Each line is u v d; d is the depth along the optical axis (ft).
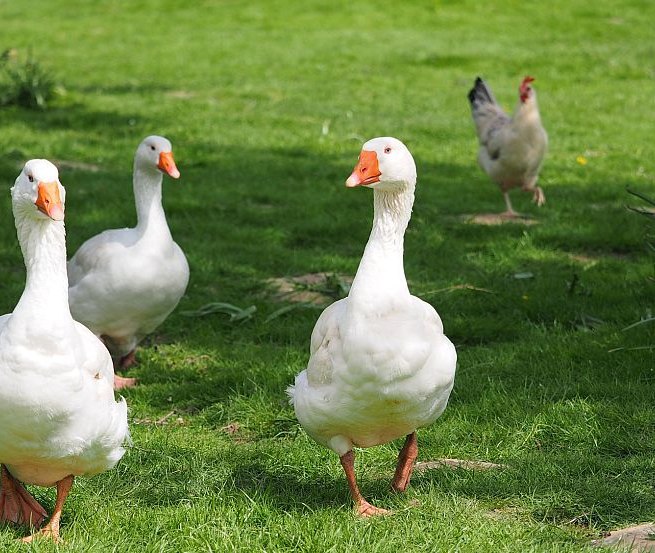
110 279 27.76
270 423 25.30
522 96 46.34
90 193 48.29
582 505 19.84
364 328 18.20
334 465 22.48
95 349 18.29
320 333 19.16
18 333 16.83
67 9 114.11
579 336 29.68
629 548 17.58
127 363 30.01
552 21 101.24
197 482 21.30
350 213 45.73
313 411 18.97
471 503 20.08
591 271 36.58
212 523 19.13
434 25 101.14
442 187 51.44
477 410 25.03
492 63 86.84
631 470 21.40
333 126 65.98
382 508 20.11
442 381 18.72
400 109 71.51
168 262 28.43
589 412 24.43
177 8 111.96
